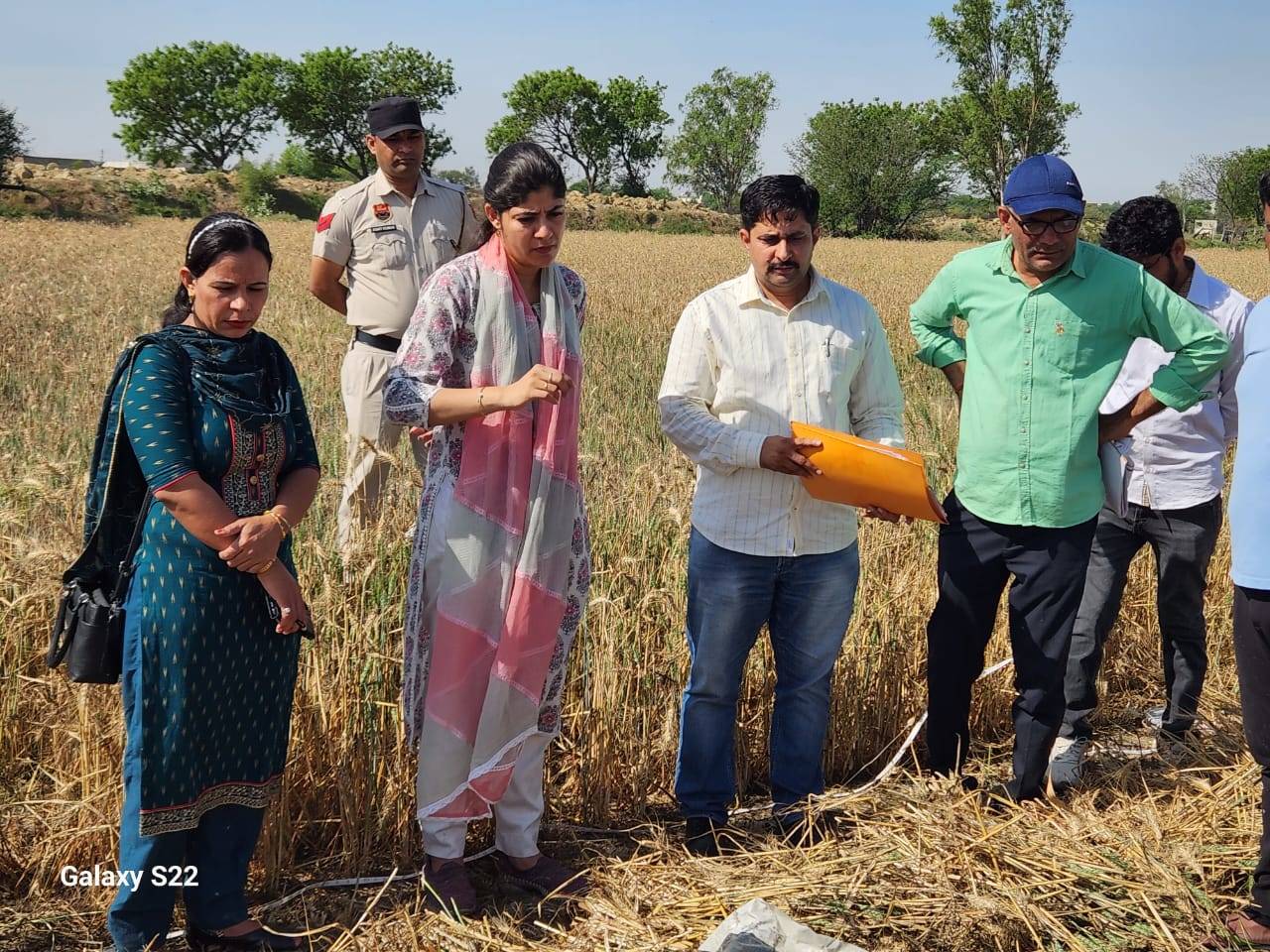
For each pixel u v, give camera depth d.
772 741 3.69
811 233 3.33
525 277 3.15
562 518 3.12
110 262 21.92
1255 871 3.04
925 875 3.13
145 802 2.69
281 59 90.12
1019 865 3.18
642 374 11.25
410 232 5.21
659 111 102.19
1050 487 3.57
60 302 15.34
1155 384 3.55
